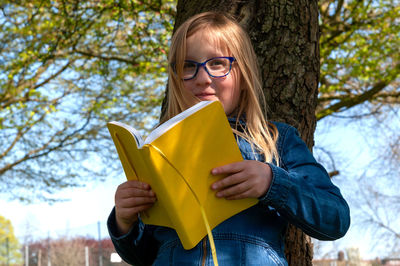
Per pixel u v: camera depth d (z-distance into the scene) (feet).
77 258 35.94
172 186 3.56
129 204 4.10
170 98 4.99
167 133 3.54
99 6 19.79
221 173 3.74
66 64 26.71
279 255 4.12
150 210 4.25
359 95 24.53
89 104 29.19
